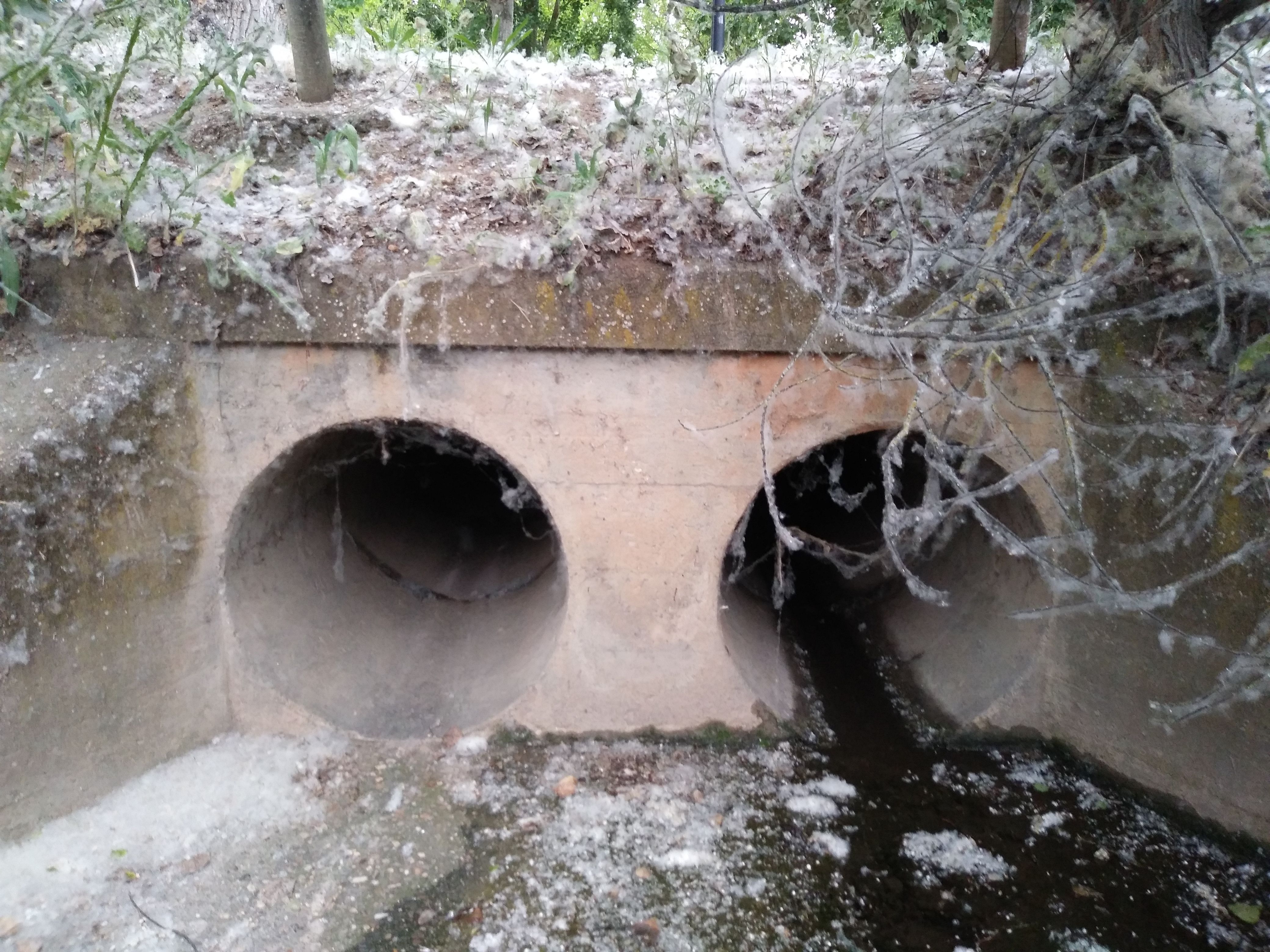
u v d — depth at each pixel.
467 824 3.31
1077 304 2.93
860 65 5.00
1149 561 3.19
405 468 5.27
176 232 3.20
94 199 3.15
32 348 3.19
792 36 5.90
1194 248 3.03
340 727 3.71
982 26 5.46
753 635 4.32
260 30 4.06
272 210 3.44
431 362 3.33
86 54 3.96
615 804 3.42
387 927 2.85
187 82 4.59
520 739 3.74
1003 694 3.77
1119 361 3.15
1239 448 2.88
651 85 5.05
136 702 3.24
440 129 4.18
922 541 4.76
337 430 3.68
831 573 5.51
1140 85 3.13
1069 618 3.54
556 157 4.00
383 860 3.12
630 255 3.23
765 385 3.36
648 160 3.68
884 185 3.34
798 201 3.31
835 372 3.31
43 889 2.82
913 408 2.95
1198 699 3.12
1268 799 3.00
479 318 3.23
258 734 3.65
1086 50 3.27
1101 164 3.27
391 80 4.95
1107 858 3.17
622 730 3.75
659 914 2.93
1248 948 2.79
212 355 3.29
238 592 3.60
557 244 3.20
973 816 3.41
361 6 8.06
